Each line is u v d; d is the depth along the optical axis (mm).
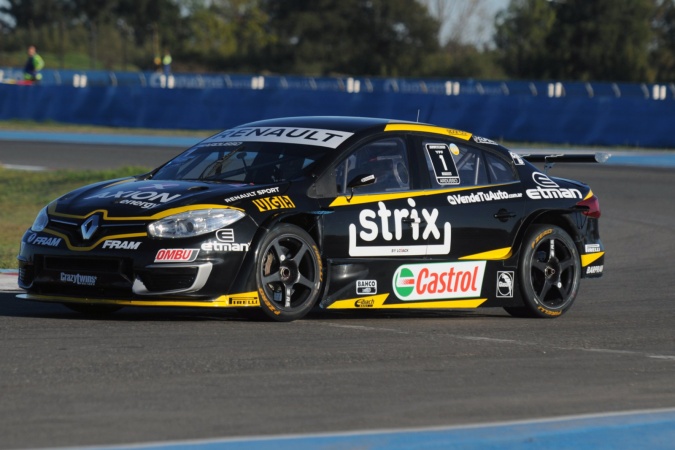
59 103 98000
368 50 187750
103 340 16969
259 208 19031
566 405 13594
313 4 189625
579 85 106250
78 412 12320
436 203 21172
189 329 18328
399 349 17219
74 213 19078
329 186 19969
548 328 20719
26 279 19391
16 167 60562
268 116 88625
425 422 12422
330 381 14500
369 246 20188
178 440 11234
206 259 18359
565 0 168625
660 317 22562
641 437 12109
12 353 15664
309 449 11047
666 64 196250
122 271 18297
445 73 181750
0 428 11547
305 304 19516
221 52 198375
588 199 23578
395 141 21234
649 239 37469
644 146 78312
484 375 15320
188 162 21328
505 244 22031
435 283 21047
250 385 14055
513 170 22859
